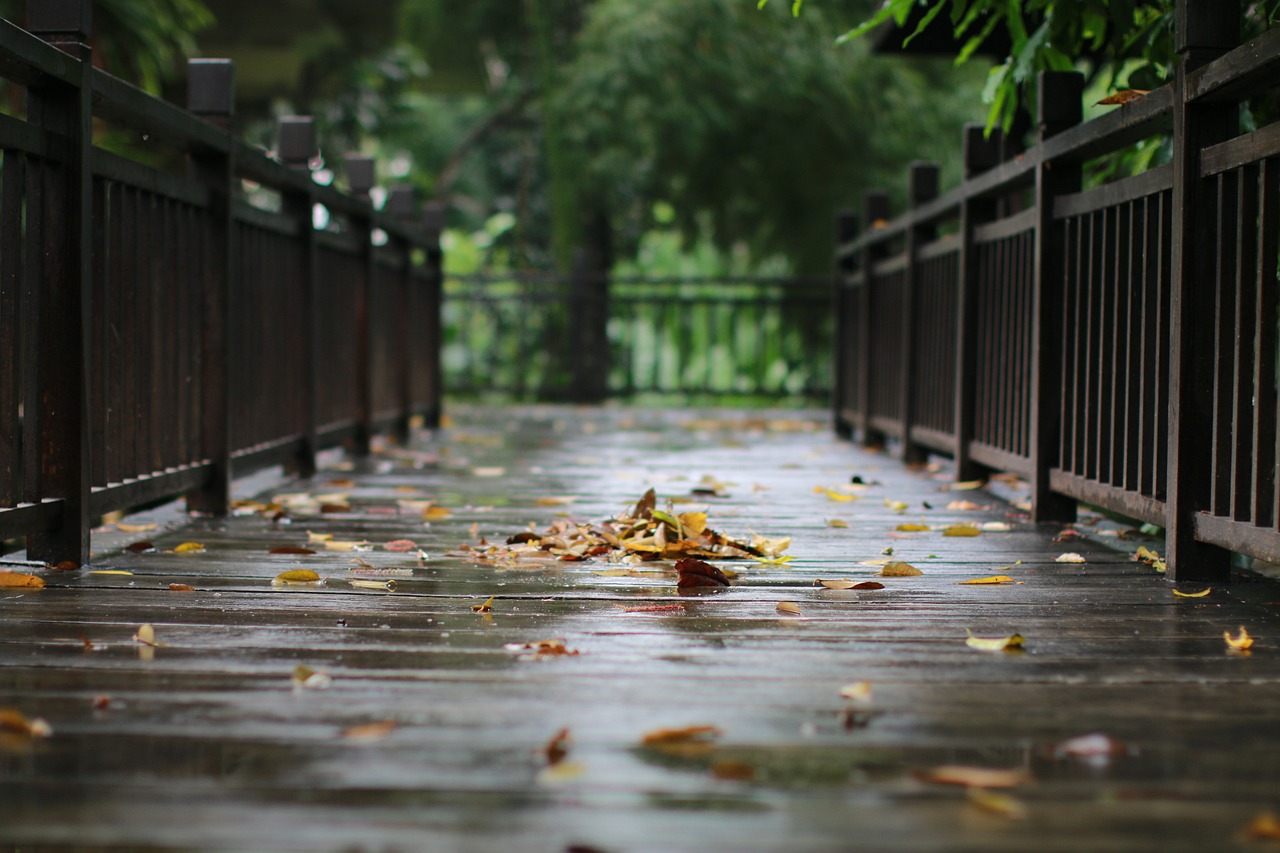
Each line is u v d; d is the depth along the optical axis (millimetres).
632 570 2750
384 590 2492
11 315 2533
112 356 3021
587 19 12289
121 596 2408
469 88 15938
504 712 1646
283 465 4684
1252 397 2623
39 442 2680
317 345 4770
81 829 1250
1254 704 1723
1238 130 2617
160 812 1295
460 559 2879
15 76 2529
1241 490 2516
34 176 2594
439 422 7582
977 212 4496
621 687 1773
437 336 7562
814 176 11719
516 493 4234
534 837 1236
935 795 1360
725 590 2516
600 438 6805
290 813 1294
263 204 14328
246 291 3971
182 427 3467
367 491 4289
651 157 10977
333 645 2014
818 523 3561
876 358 6281
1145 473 2953
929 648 2031
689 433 7242
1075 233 3494
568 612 2287
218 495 3625
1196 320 2631
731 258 13156
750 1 10961
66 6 2621
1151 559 2895
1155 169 2844
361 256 5656
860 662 1934
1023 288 3910
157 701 1689
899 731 1584
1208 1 2582
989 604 2398
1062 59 3889
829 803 1331
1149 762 1473
